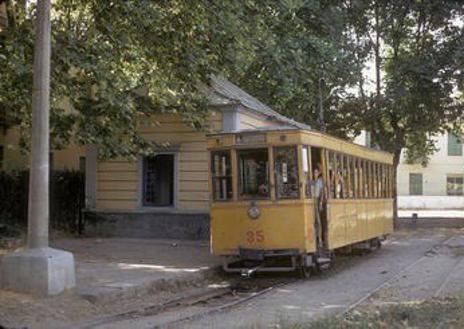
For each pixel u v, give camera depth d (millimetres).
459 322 9594
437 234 31938
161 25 16250
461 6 33156
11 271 12211
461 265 18484
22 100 15555
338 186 18234
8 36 15211
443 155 66750
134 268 16062
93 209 24672
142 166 24219
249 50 17891
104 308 12117
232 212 16453
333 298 13188
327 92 33656
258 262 17016
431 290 13906
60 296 12148
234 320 10852
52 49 14477
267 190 16203
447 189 66688
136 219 24188
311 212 16266
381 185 23828
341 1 32250
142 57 16828
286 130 16125
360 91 35312
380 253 22766
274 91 28953
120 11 15852
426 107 34562
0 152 29062
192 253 19531
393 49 35656
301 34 27312
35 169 12469
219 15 16672
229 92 23625
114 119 16359
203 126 21141
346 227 18859
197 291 14523
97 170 24688
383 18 34406
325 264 17359
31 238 12453
